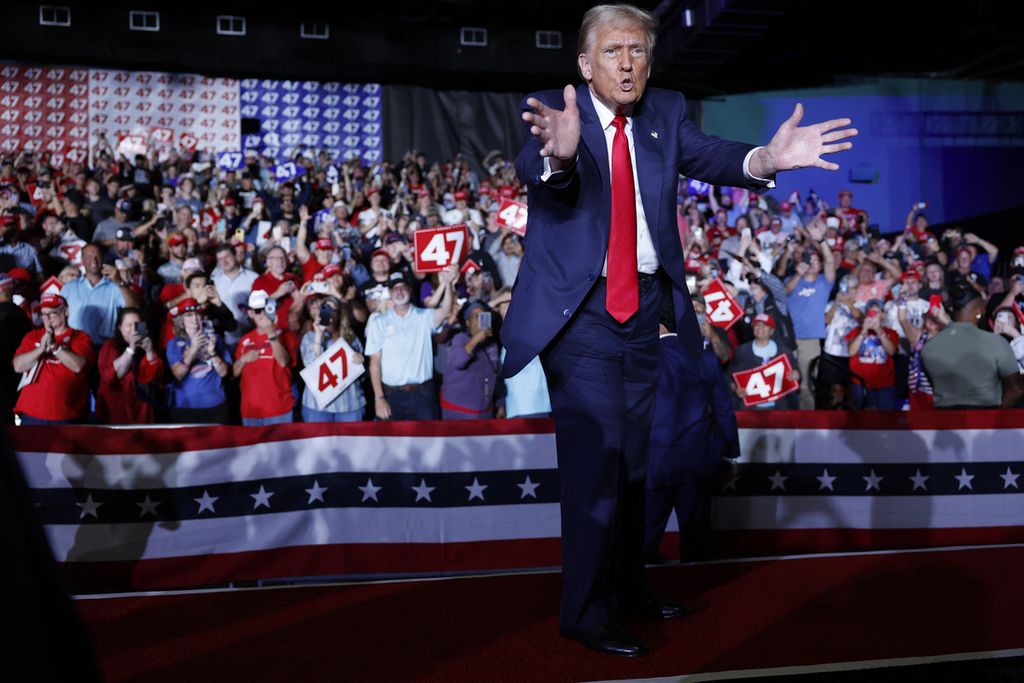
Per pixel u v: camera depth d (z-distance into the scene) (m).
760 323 8.05
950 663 2.66
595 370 2.94
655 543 4.86
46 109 15.65
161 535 4.76
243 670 2.69
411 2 15.78
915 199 16.77
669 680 2.55
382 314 7.45
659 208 2.90
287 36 16.09
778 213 14.30
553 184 2.69
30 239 9.73
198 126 16.20
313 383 7.12
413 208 12.37
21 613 0.97
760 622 3.10
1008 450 5.60
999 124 16.67
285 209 11.38
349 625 3.15
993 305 9.45
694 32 14.96
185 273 8.30
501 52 16.66
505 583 3.77
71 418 6.77
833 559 4.08
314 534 4.92
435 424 5.06
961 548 4.31
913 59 16.58
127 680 2.62
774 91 16.94
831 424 5.52
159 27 15.70
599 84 2.82
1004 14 14.69
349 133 16.73
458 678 2.60
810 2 14.03
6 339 6.75
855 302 9.85
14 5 15.24
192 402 7.36
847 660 2.68
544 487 5.10
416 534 4.99
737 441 4.91
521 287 2.97
